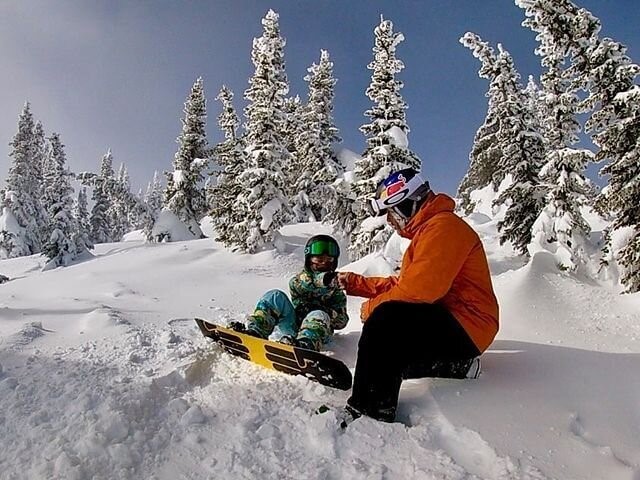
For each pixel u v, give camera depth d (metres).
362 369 2.38
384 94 14.00
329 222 19.19
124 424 2.24
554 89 9.72
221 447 2.15
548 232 8.86
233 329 3.19
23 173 34.84
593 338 3.58
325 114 27.94
